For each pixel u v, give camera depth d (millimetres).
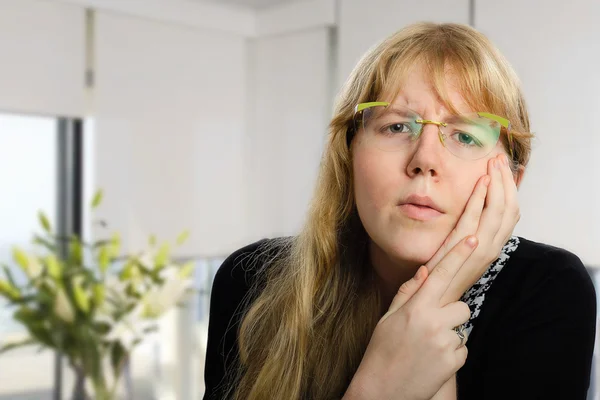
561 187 2301
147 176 3127
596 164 2205
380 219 754
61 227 2959
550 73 2330
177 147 3230
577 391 791
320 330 898
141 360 3088
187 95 3258
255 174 3482
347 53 3010
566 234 2289
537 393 785
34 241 2322
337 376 888
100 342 2197
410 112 739
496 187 752
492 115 743
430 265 756
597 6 2188
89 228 2977
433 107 736
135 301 2219
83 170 2992
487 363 808
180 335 3217
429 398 744
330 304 903
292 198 3293
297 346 889
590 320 810
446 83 741
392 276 856
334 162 859
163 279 2238
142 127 3111
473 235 750
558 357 787
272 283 956
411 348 739
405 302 761
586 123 2232
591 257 2217
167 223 3193
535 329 794
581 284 812
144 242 3111
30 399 2803
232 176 3430
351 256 902
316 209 897
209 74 3334
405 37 775
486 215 756
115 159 3029
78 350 2193
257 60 3451
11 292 2170
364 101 780
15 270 2764
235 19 3377
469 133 743
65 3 2859
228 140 3410
